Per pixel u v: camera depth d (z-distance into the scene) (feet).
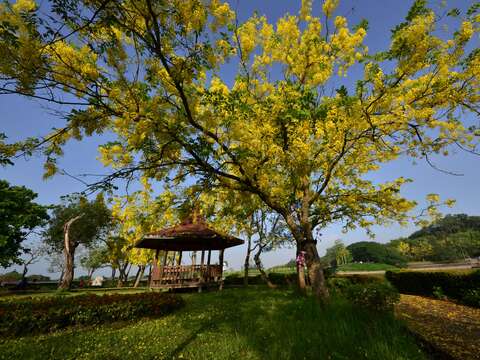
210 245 48.47
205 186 18.54
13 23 8.46
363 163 23.70
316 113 15.75
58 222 76.07
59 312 20.81
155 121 12.01
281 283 58.08
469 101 14.62
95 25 9.62
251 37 21.03
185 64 11.92
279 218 48.55
